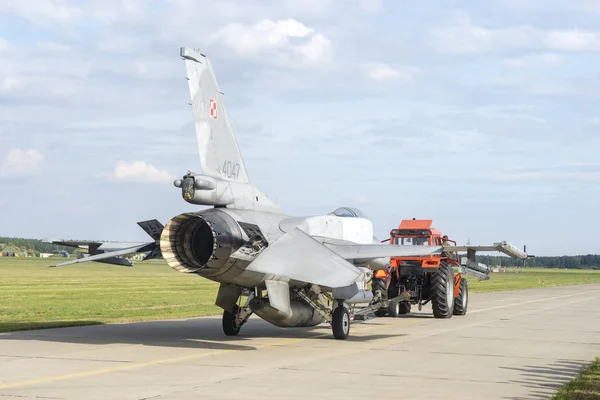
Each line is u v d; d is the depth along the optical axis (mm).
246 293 16500
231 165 15445
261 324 20156
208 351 13703
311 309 16781
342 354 13578
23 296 31953
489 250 22391
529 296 39094
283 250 14797
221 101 15391
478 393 9711
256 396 9250
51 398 8969
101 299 30500
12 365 11633
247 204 15656
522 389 10086
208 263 14047
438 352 14047
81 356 12711
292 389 9773
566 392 9781
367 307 19344
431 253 16234
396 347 14820
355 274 14219
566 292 45281
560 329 19141
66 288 40125
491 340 16312
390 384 10297
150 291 38469
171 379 10469
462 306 24062
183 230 14422
